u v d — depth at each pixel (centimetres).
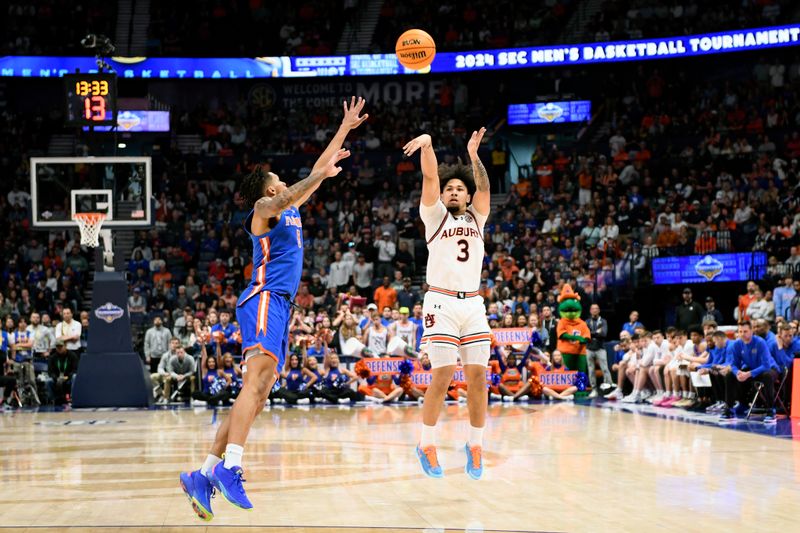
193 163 2645
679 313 1772
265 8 2936
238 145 2770
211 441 963
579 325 1711
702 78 2759
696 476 680
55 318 1859
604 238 2112
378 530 486
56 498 598
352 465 760
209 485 487
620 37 2705
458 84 2872
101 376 1502
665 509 545
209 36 2903
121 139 2580
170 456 834
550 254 2098
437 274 597
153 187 2553
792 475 684
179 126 2805
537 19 2850
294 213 542
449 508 553
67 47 2738
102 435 1038
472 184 614
